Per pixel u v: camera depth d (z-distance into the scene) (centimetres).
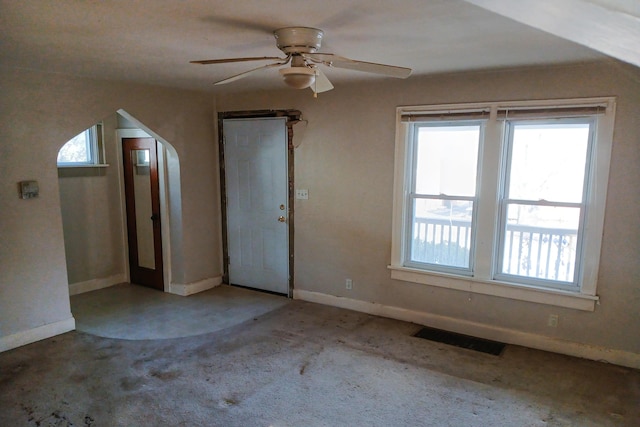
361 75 366
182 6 193
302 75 230
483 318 382
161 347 361
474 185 379
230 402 281
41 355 344
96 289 516
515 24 216
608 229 323
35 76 354
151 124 443
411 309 417
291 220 478
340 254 451
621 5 125
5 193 344
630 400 285
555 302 348
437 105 377
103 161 508
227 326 407
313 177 457
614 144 314
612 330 331
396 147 403
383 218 421
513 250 369
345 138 431
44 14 204
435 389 298
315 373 318
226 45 267
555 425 260
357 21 214
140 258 528
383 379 310
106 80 400
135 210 520
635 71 301
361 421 262
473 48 270
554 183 346
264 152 484
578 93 321
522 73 338
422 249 412
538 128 347
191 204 494
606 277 328
